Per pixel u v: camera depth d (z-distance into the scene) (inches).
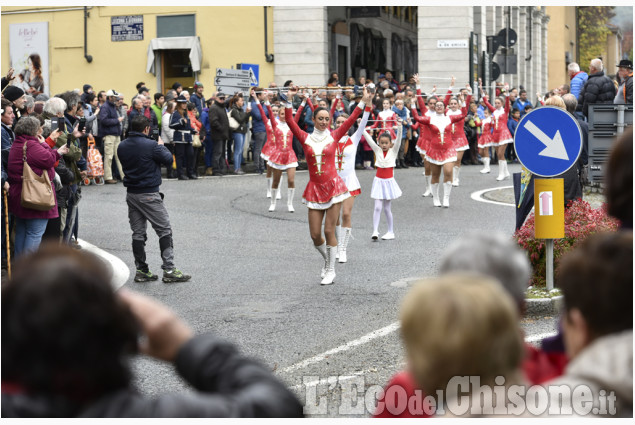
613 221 358.0
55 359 72.4
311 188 397.1
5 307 73.0
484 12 1305.4
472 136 1064.2
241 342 293.1
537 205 330.3
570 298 97.1
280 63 1114.1
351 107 926.4
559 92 806.5
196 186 770.2
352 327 310.5
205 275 422.9
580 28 2506.2
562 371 117.6
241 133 882.1
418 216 611.8
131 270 436.8
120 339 74.5
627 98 632.4
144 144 403.9
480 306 82.3
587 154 575.2
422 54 1160.2
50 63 1160.2
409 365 85.5
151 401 74.9
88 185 768.3
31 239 394.0
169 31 1129.4
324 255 399.2
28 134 386.3
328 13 1183.6
